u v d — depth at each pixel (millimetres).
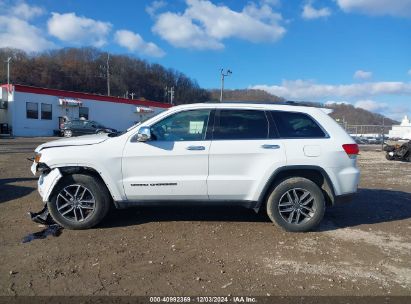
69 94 44531
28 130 41125
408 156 17281
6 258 4629
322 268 4500
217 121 5824
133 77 102062
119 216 6426
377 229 6078
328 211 7176
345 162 5844
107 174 5609
